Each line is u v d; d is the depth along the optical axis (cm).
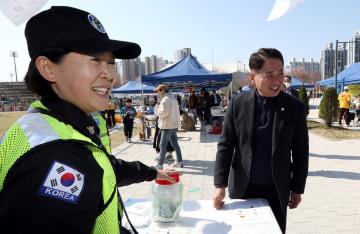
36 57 98
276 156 213
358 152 820
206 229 168
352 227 384
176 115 689
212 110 1395
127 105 1166
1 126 2073
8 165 81
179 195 181
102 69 102
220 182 216
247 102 224
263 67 209
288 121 215
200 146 1008
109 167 98
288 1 171
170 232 167
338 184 551
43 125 89
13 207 78
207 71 1045
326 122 1341
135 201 215
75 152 87
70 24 97
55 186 79
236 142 231
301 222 402
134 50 117
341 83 1847
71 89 100
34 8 124
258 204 200
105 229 92
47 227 78
